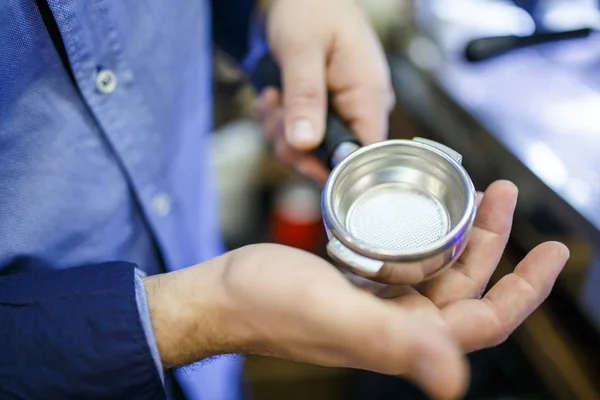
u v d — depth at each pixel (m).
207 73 0.57
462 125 0.56
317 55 0.49
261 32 0.57
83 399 0.36
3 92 0.38
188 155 0.54
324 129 0.46
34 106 0.40
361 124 0.48
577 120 0.51
